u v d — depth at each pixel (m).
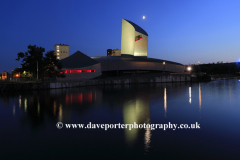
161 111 19.98
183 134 12.07
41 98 32.62
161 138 11.34
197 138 11.28
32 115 18.53
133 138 11.40
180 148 9.77
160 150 9.55
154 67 102.88
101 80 75.94
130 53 117.25
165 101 27.72
